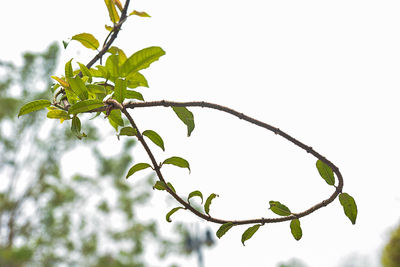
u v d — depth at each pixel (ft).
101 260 51.06
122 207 53.72
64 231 48.70
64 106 3.11
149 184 52.60
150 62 3.13
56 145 49.16
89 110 2.81
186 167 3.09
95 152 51.01
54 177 51.16
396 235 20.13
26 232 45.60
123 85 2.88
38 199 48.03
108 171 52.24
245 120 2.89
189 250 35.86
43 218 47.29
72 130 2.93
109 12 3.38
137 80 3.31
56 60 47.09
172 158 3.03
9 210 45.50
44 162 49.80
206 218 3.01
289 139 2.91
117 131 3.17
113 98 2.90
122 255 53.88
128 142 50.93
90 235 52.54
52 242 47.11
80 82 2.89
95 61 3.38
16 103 44.52
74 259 48.70
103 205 53.31
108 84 3.12
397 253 20.03
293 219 3.08
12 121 46.96
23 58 45.91
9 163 47.83
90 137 47.32
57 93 3.10
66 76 3.01
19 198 47.09
